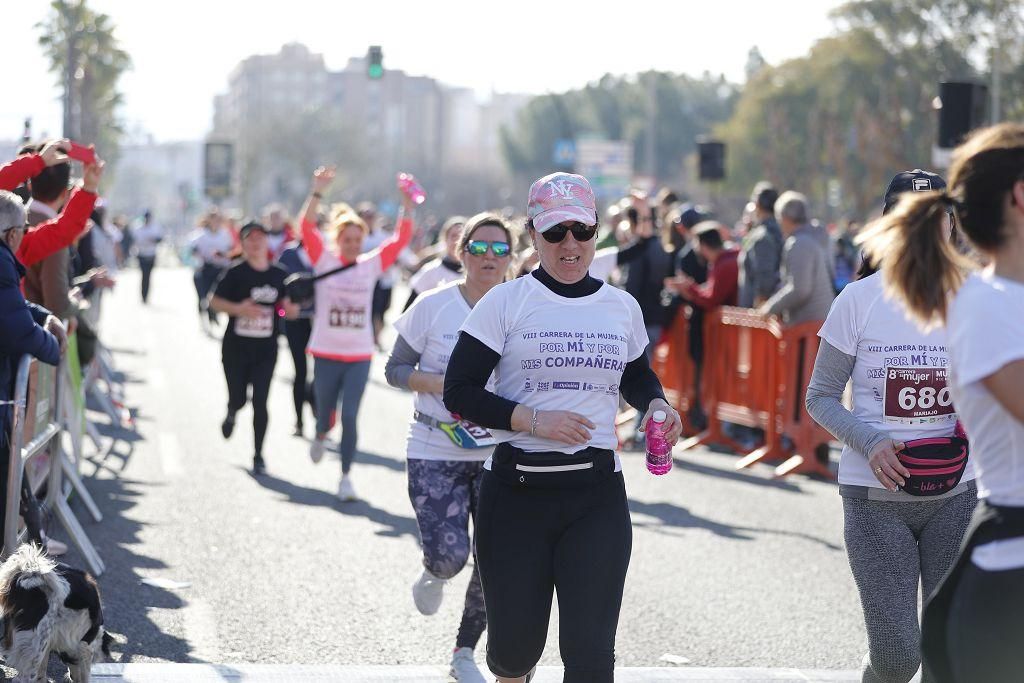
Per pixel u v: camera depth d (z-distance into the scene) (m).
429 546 5.09
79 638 4.40
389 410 14.00
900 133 61.28
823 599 6.59
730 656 5.61
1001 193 2.69
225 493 9.02
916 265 2.82
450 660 5.35
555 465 3.78
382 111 180.75
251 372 10.06
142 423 12.15
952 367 2.72
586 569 3.74
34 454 5.73
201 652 5.46
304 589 6.55
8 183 6.41
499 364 3.91
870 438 3.99
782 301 10.43
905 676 3.97
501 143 118.00
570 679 3.70
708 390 12.05
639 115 112.44
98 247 13.42
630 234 11.48
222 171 47.00
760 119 78.12
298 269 13.15
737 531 8.21
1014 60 58.56
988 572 2.64
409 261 23.05
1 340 4.96
